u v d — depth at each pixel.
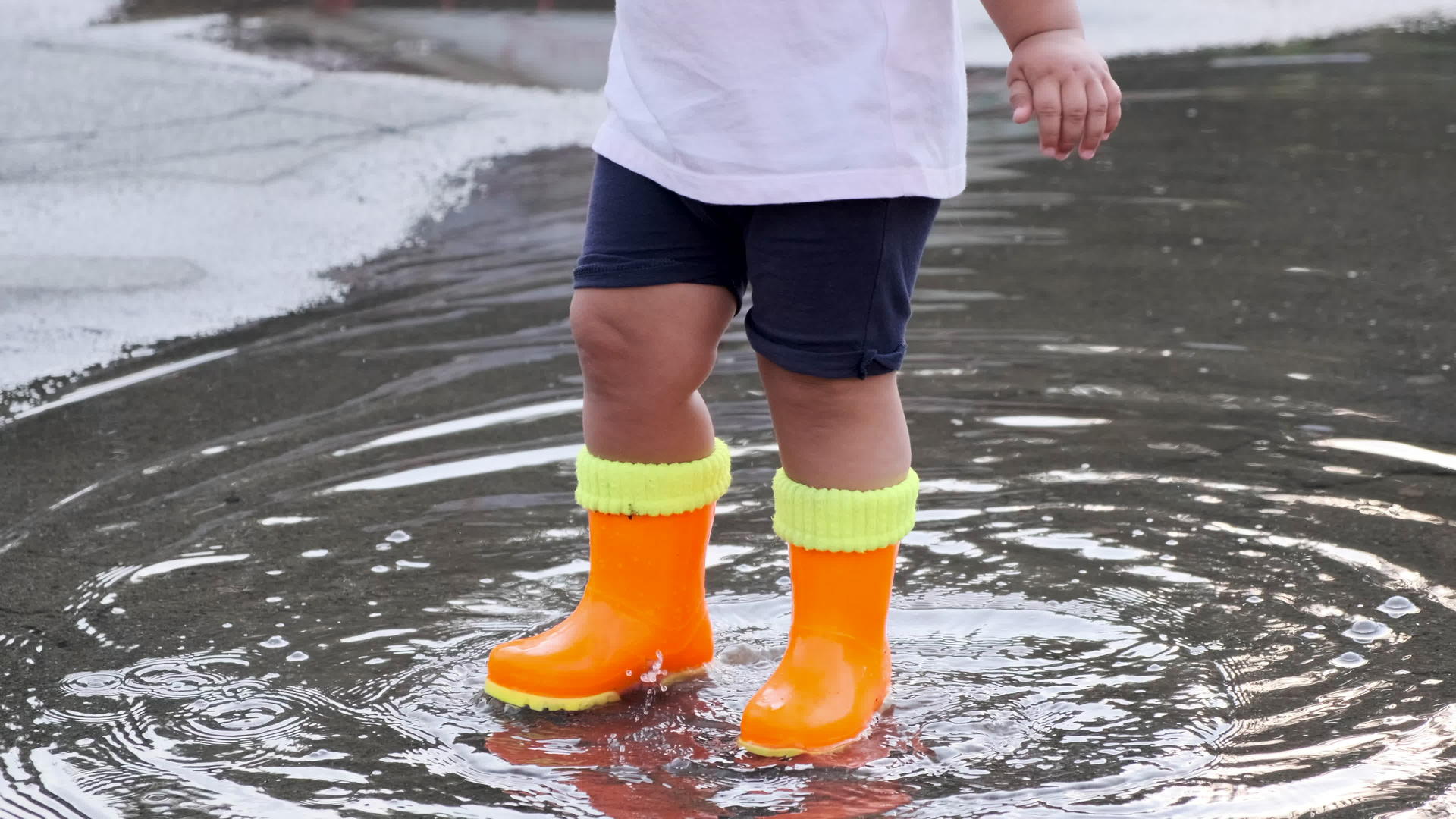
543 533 3.49
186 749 2.57
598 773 2.50
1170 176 7.23
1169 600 3.08
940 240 6.15
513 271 5.81
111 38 11.30
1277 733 2.54
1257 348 4.70
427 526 3.53
